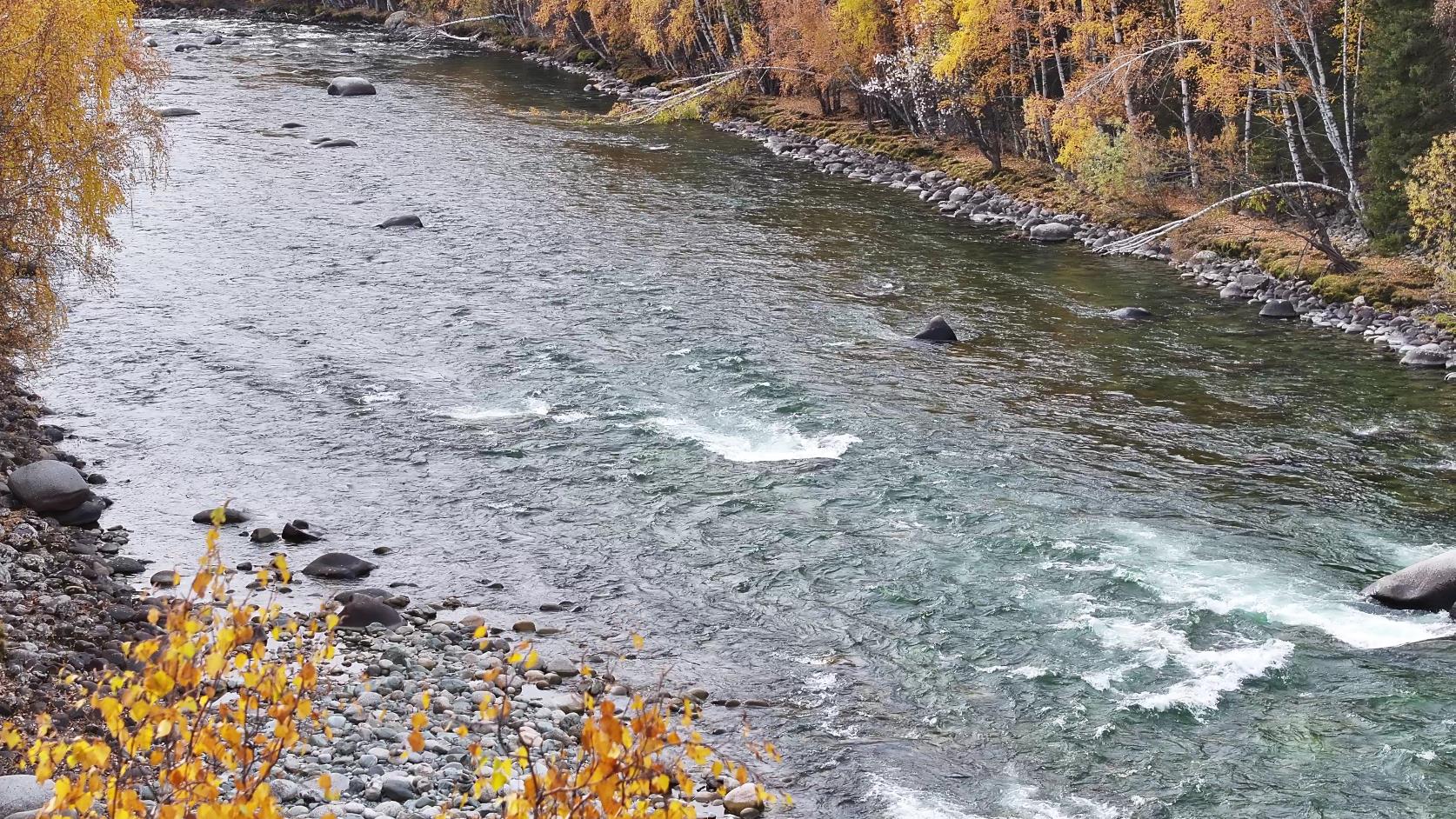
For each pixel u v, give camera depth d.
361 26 110.69
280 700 6.70
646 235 41.78
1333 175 43.66
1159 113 50.84
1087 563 19.75
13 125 23.42
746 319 32.75
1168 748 14.90
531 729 14.18
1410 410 27.02
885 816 13.42
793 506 21.86
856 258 39.72
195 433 24.61
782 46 67.88
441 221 42.59
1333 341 32.06
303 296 33.72
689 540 20.61
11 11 23.42
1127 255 41.12
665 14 80.19
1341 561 19.97
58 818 6.09
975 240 42.62
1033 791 14.00
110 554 19.44
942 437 25.12
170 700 6.48
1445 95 36.25
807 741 14.95
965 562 19.84
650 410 26.25
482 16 102.12
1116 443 25.02
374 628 17.14
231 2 121.00
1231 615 18.11
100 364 28.06
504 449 24.16
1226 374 29.41
